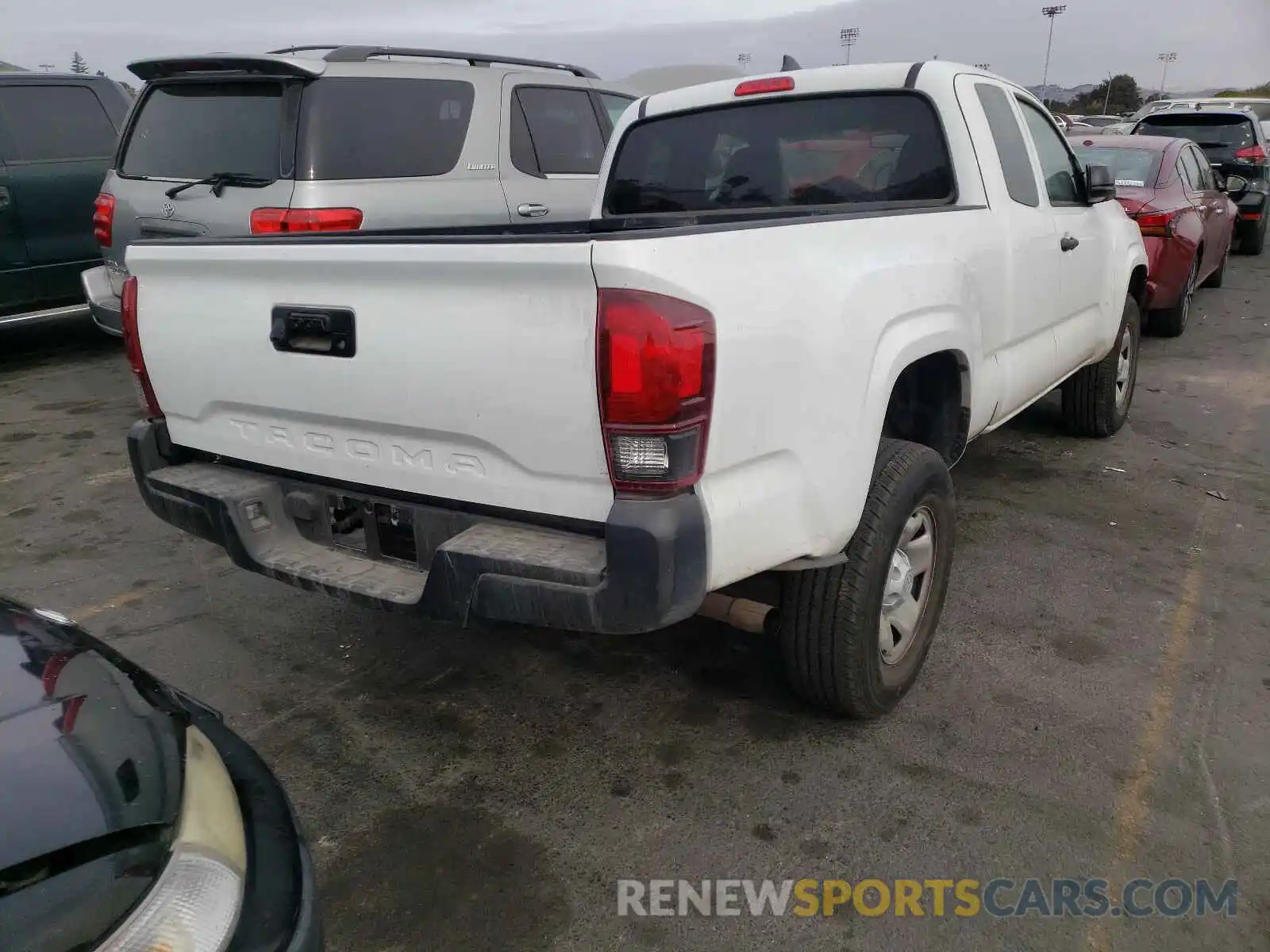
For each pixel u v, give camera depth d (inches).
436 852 103.7
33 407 275.1
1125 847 102.3
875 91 152.8
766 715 126.6
